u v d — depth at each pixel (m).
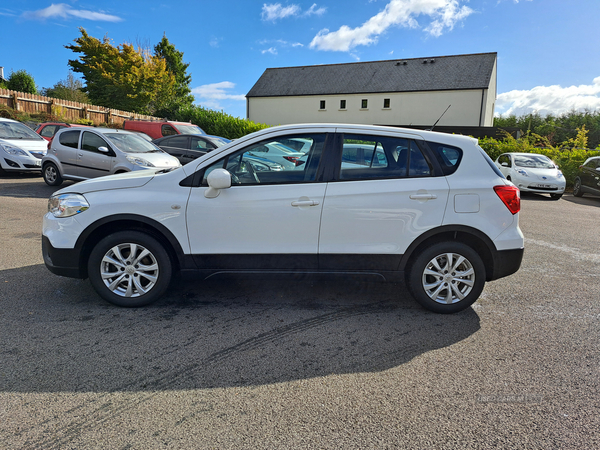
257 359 2.89
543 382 2.65
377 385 2.59
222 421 2.22
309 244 3.56
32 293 4.00
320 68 48.59
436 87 40.94
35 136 12.55
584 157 16.09
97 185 3.71
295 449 2.02
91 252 3.66
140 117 28.45
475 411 2.34
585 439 2.12
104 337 3.16
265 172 3.59
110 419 2.22
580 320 3.65
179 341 3.12
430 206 3.50
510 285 4.59
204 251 3.60
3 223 6.81
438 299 3.71
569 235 7.37
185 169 3.65
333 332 3.33
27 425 2.15
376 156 3.58
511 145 18.16
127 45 30.64
